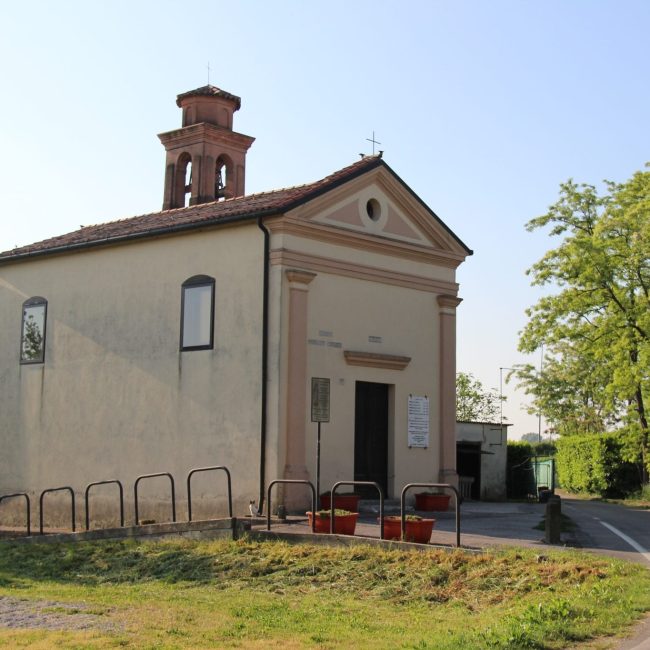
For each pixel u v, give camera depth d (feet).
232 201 86.48
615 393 121.60
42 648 33.27
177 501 74.02
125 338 79.92
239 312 72.08
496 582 43.14
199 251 75.56
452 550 48.34
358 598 44.09
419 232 81.71
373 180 77.66
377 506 73.77
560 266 123.24
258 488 69.00
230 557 53.52
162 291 77.71
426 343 81.05
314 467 70.79
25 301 88.89
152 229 78.38
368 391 76.74
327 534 53.78
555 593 39.96
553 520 53.83
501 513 75.77
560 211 129.59
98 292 82.79
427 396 80.43
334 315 73.72
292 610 41.29
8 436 87.86
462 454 116.67
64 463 83.15
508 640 30.96
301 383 70.18
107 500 79.20
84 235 89.45
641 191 122.52
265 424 69.46
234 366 71.87
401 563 47.83
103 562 57.11
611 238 119.55
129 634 36.09
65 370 84.38
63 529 79.56
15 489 86.63
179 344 75.77
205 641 34.78
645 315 116.78
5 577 54.49
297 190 78.38
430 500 74.79
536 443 195.93
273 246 70.90
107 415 80.33
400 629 36.73
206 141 111.65
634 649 29.58
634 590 38.45
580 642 31.17
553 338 126.00
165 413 75.97
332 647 33.27
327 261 73.41
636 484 129.08
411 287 80.33
